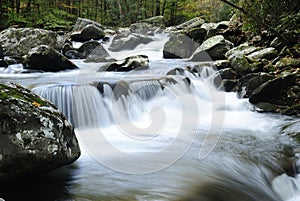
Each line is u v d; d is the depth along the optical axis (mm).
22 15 17641
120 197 2758
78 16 23109
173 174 3275
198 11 22438
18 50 9766
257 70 7031
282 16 7398
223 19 17641
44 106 3043
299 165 3881
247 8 7742
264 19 7504
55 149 2900
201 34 11609
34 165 2799
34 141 2779
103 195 2775
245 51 8062
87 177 3076
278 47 7719
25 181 2885
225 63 7598
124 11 23703
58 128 3008
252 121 5496
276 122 5430
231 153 4082
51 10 19047
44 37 10219
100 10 25547
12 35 10102
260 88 6168
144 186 2982
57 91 5020
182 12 23000
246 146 4363
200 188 3088
